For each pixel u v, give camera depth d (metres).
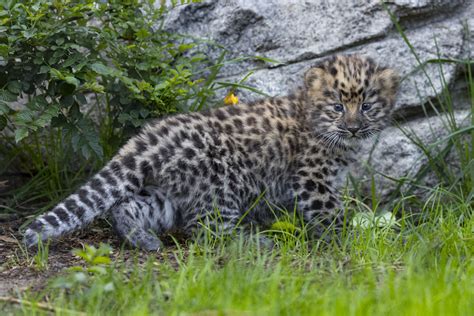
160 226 11.68
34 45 12.04
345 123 11.88
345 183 13.78
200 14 14.73
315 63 13.78
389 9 14.35
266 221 12.49
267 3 14.65
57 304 8.16
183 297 8.05
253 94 14.31
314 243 11.15
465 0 14.88
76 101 12.27
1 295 8.93
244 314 7.36
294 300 7.83
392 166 14.05
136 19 12.77
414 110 14.39
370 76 12.04
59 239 11.81
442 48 14.44
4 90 11.92
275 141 12.05
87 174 14.08
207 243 10.65
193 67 13.68
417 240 10.69
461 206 12.14
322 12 14.54
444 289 8.03
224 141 11.69
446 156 14.09
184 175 11.46
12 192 13.73
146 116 12.71
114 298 8.31
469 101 14.65
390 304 7.62
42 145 14.24
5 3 11.70
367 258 10.06
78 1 12.36
